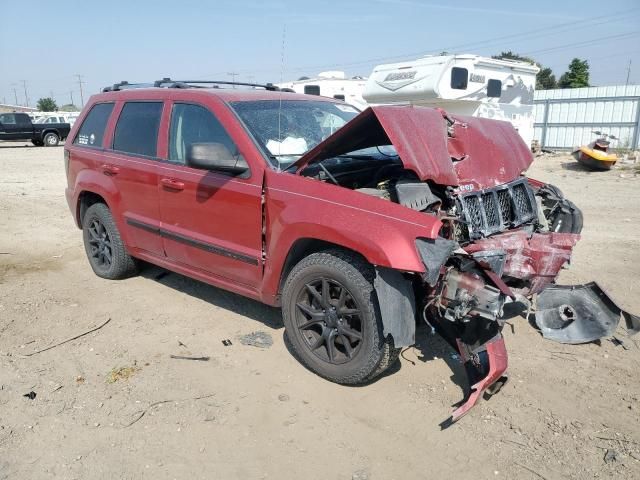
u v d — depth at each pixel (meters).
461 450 3.15
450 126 4.22
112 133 5.47
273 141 4.24
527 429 3.33
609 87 21.94
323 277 3.72
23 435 3.28
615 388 3.76
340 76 18.36
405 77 14.66
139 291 5.57
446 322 3.68
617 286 5.57
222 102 4.43
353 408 3.56
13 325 4.77
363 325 3.55
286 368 4.04
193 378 3.90
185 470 3.00
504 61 14.88
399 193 3.61
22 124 29.02
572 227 4.88
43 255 6.92
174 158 4.75
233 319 4.88
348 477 2.96
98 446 3.19
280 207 3.86
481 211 3.99
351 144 4.06
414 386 3.80
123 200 5.27
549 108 23.80
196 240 4.52
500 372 3.50
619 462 3.03
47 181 14.12
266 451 3.16
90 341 4.47
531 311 4.89
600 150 15.67
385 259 3.28
